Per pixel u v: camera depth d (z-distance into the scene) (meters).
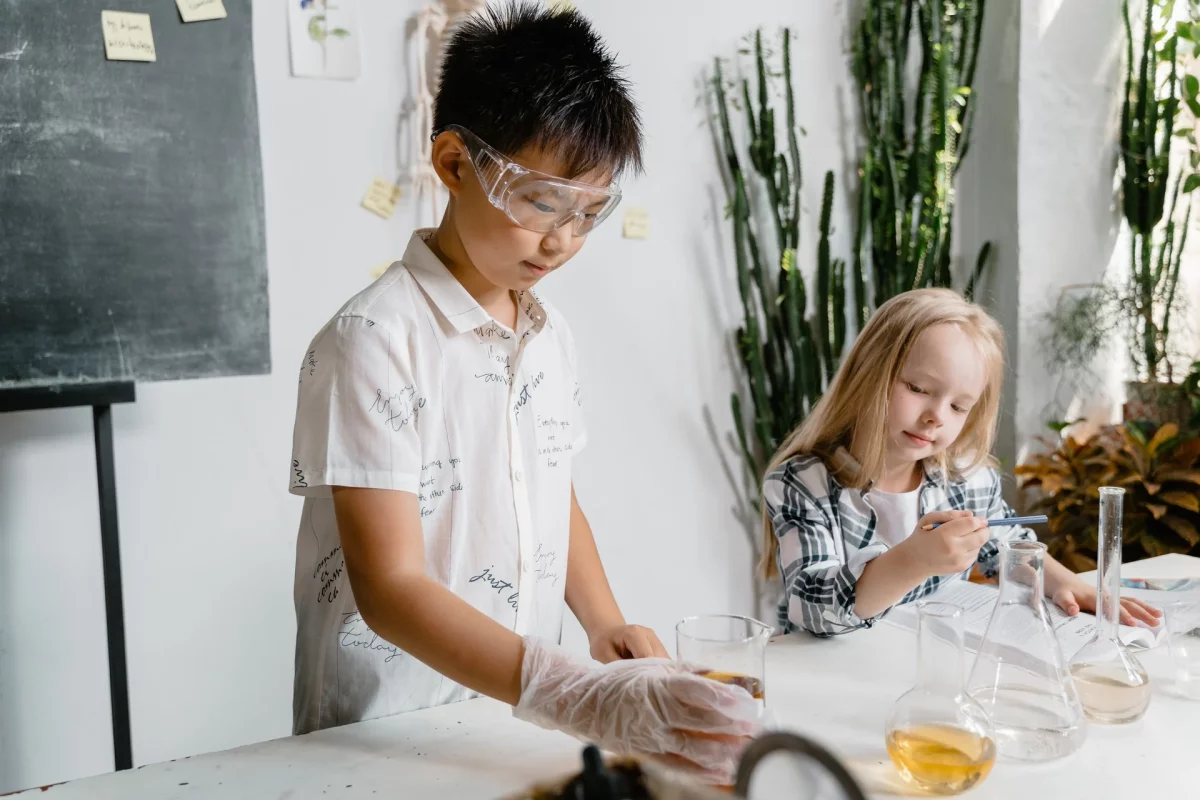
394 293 1.10
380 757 0.93
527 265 1.04
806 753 0.46
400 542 1.01
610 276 2.44
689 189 2.53
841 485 1.54
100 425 1.74
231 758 0.93
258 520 2.03
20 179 1.68
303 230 2.04
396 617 0.96
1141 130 2.87
